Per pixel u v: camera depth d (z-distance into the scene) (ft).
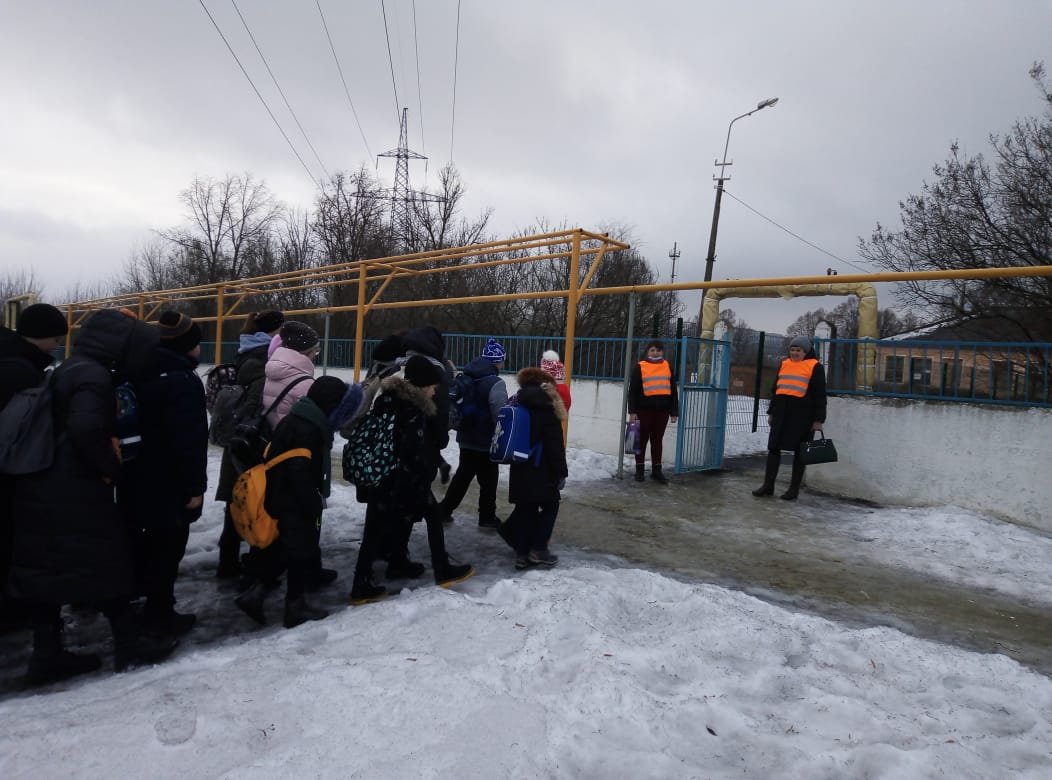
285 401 12.78
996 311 41.34
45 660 10.00
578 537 18.15
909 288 43.83
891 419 23.40
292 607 11.99
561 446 14.87
